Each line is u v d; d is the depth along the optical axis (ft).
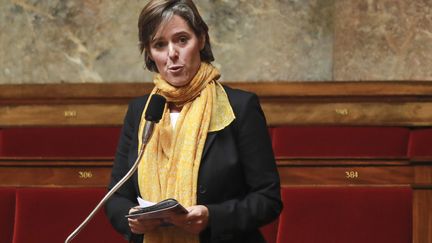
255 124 13.29
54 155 22.29
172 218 12.10
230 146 13.05
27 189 20.57
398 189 19.62
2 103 23.47
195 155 12.90
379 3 26.27
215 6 27.76
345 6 27.20
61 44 27.91
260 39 27.73
